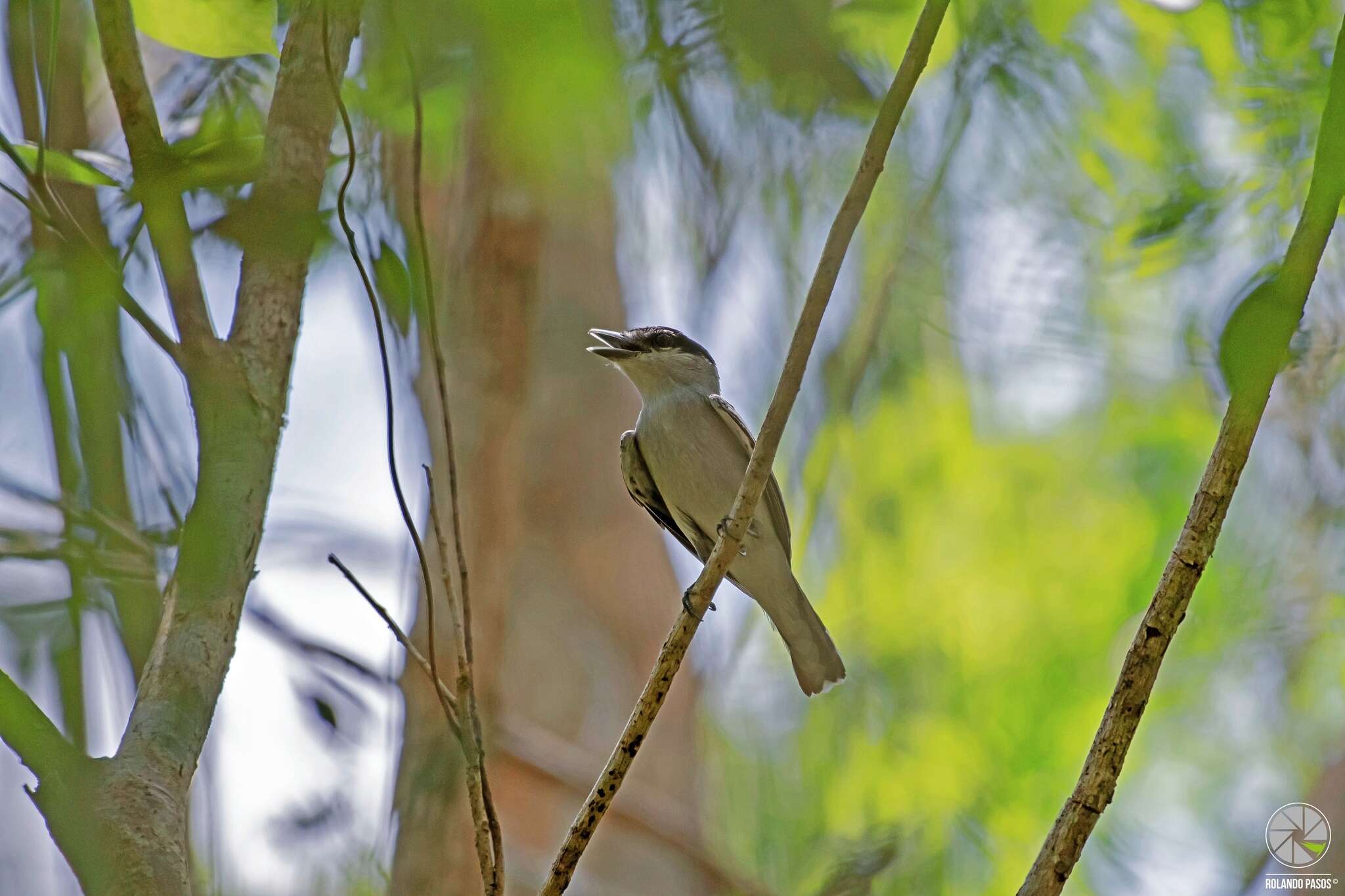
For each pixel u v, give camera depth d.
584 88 5.46
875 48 10.20
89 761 4.91
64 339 7.08
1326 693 13.80
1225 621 14.09
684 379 12.01
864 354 13.43
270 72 8.10
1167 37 11.09
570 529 16.33
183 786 5.02
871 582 15.20
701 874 14.60
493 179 13.14
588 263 16.34
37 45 6.88
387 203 8.09
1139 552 14.83
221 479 5.63
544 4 5.05
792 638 11.60
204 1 7.54
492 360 13.08
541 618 15.87
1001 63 11.55
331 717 7.69
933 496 15.23
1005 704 14.58
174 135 7.61
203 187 5.94
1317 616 13.77
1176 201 10.40
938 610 15.12
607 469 16.52
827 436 13.83
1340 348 11.16
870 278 13.50
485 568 12.68
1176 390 14.26
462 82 7.71
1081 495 15.12
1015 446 15.17
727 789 15.30
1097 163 11.96
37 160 5.80
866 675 14.89
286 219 5.94
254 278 6.09
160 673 5.27
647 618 16.17
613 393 16.83
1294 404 13.08
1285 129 9.95
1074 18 11.43
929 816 13.83
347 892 10.16
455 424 12.97
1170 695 14.22
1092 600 14.88
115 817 4.76
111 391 7.27
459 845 11.26
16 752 4.81
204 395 5.75
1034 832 13.70
